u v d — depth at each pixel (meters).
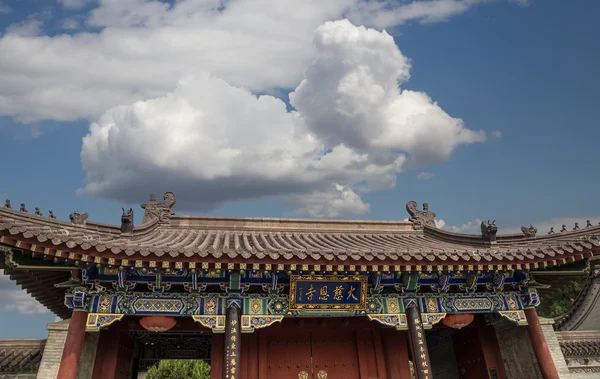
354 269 14.58
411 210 25.52
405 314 16.27
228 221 23.23
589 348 19.83
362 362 17.98
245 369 17.11
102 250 12.82
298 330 18.27
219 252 13.45
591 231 18.50
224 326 14.88
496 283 16.84
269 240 20.95
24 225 12.51
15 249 12.62
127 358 19.23
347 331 18.66
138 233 18.56
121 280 14.38
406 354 18.42
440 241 22.47
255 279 15.34
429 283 16.66
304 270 14.32
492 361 18.70
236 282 14.97
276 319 15.26
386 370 18.03
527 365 17.38
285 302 15.51
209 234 21.58
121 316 14.43
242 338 17.70
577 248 15.34
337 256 14.09
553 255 15.31
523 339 17.59
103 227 17.11
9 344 16.80
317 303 15.54
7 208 13.77
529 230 19.02
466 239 20.55
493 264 15.22
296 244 19.78
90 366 15.88
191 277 14.86
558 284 18.72
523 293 17.12
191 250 13.34
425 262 14.73
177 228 22.47
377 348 18.28
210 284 15.24
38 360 16.03
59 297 16.56
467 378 19.95
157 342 22.66
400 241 22.02
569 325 30.72
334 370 17.86
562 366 17.30
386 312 16.11
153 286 14.79
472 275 16.34
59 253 12.66
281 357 17.77
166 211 22.70
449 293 16.77
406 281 16.06
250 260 13.73
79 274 14.16
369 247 19.11
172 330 17.34
